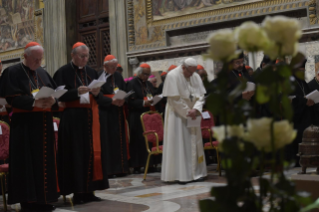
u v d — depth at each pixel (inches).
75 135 191.8
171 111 244.8
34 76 179.8
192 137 244.2
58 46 499.5
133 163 315.3
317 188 82.4
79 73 203.0
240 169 44.3
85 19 500.7
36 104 167.5
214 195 45.3
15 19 548.7
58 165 193.9
